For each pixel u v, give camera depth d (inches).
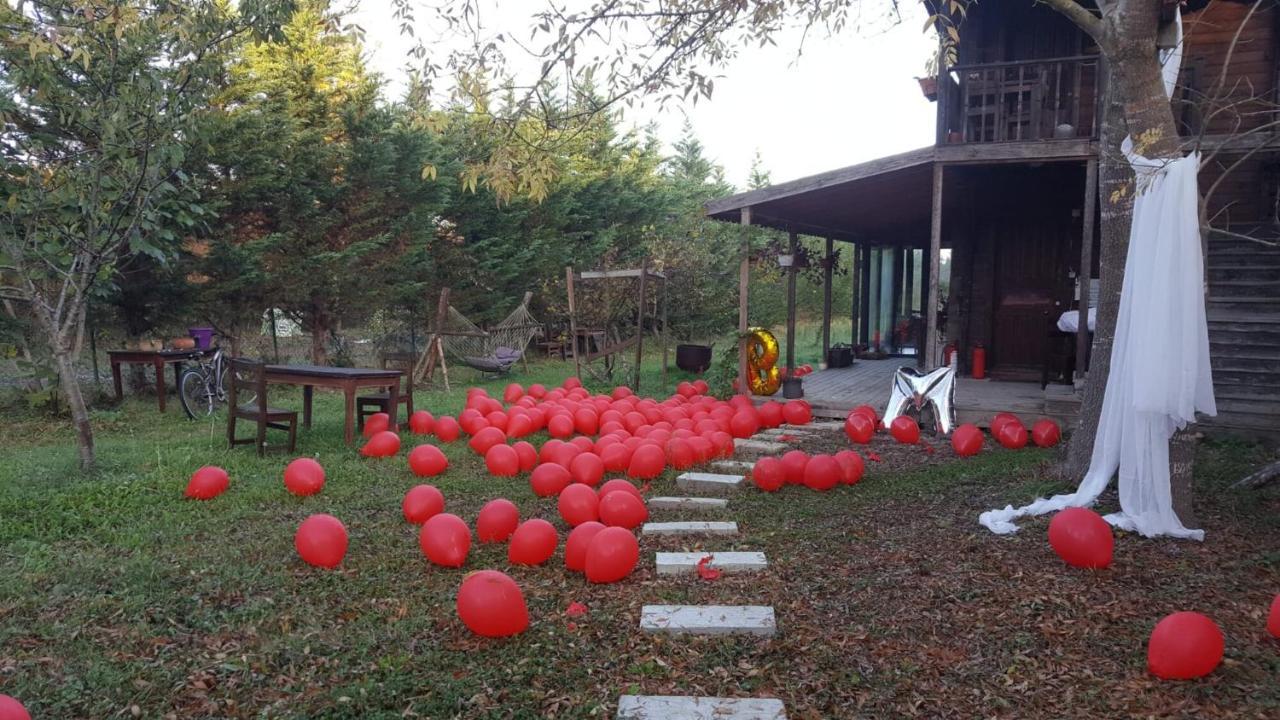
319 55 539.8
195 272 470.3
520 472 297.0
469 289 684.7
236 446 331.9
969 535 206.1
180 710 128.0
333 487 267.0
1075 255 448.8
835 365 595.5
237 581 180.2
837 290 1029.2
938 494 251.0
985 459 302.5
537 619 161.6
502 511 209.9
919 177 390.3
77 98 282.8
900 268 714.2
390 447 316.2
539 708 127.7
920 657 142.9
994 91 433.4
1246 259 384.8
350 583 181.0
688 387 463.8
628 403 400.5
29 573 182.7
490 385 570.6
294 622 161.0
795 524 226.4
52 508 232.1
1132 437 207.0
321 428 374.9
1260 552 187.2
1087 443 244.1
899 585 174.7
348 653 146.4
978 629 152.6
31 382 418.9
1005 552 191.6
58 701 129.0
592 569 180.2
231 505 242.8
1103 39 201.5
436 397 496.1
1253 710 123.1
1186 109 401.1
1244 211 401.1
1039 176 408.5
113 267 292.2
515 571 189.9
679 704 126.3
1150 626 151.3
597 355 586.9
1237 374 335.9
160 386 415.5
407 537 215.3
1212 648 132.0
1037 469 271.3
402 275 584.7
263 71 505.7
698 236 862.5
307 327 566.9
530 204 724.0
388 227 579.8
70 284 274.7
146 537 211.2
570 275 523.5
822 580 180.2
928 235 637.9
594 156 834.8
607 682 135.8
